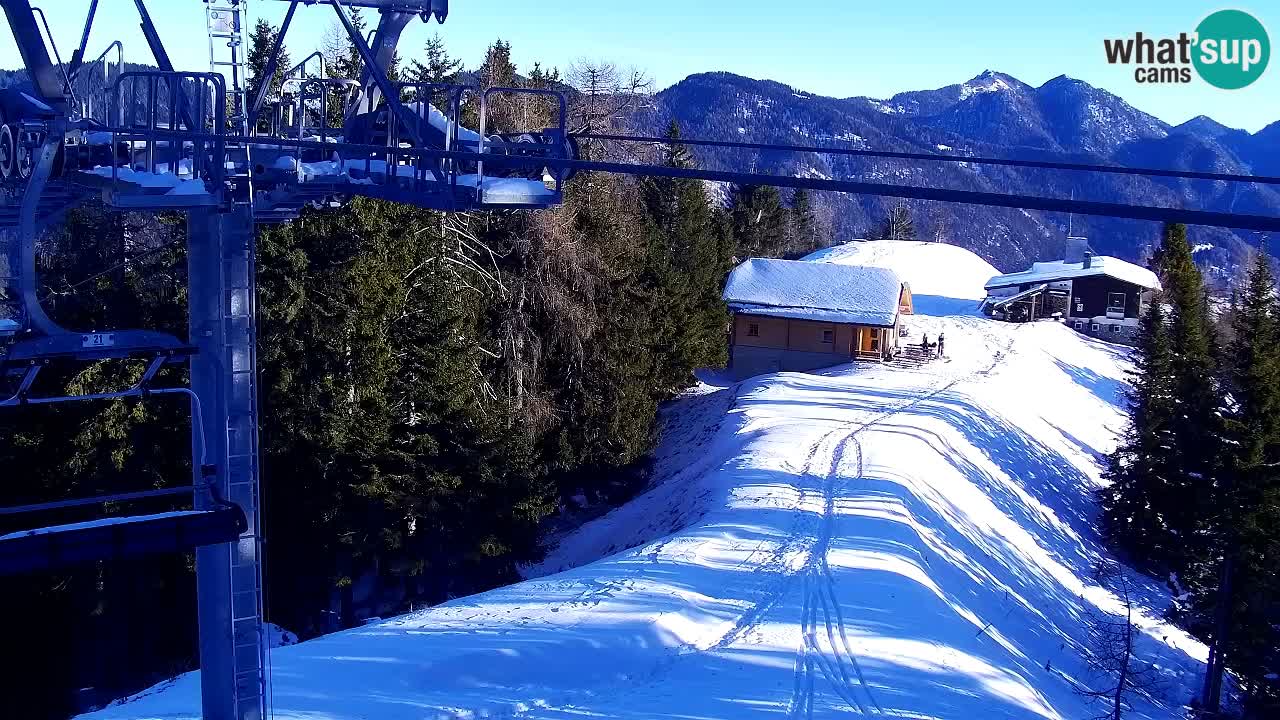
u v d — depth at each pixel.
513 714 16.19
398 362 32.22
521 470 32.84
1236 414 32.34
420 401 32.28
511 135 13.05
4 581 28.47
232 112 12.84
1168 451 36.53
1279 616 28.67
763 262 62.53
